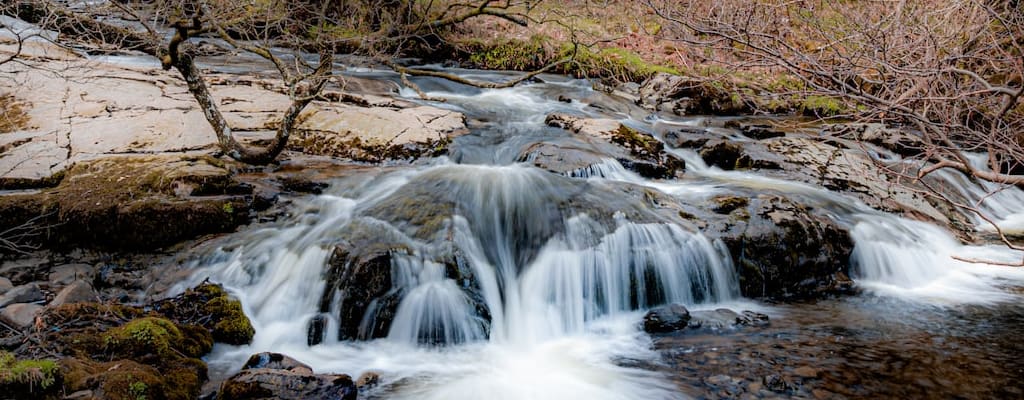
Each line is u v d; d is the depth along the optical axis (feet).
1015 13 21.40
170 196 19.53
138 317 14.76
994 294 20.15
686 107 40.14
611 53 45.65
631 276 18.72
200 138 24.68
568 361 15.51
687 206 21.97
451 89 39.65
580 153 25.29
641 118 37.58
